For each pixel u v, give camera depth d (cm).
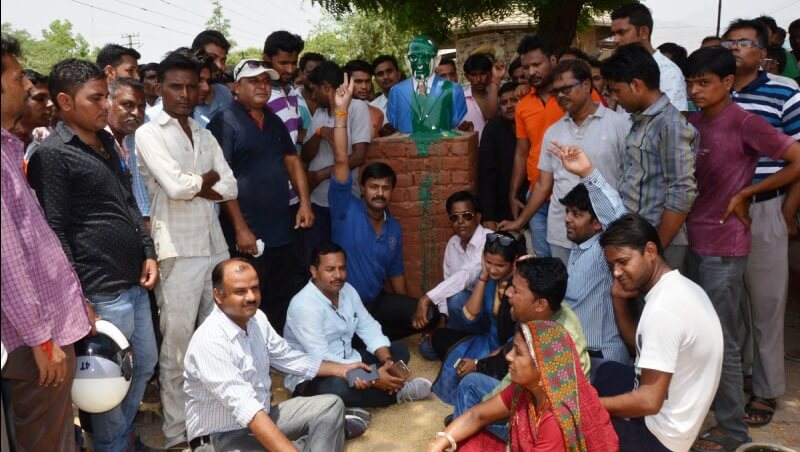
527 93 523
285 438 299
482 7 966
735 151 342
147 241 351
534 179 494
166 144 356
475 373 346
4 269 239
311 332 401
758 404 379
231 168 429
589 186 357
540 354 244
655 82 339
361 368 388
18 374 264
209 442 318
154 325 386
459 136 512
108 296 324
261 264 444
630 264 287
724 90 342
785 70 628
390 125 579
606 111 407
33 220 262
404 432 378
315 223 530
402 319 489
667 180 339
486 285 419
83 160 312
